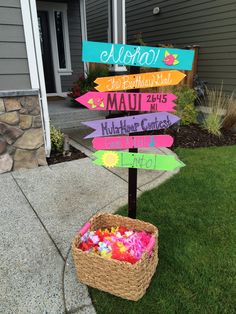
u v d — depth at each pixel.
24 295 1.58
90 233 1.71
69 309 1.49
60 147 3.82
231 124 4.96
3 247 1.97
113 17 4.76
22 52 3.00
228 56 5.22
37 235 2.10
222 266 1.76
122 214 2.32
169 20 6.41
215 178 3.01
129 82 1.56
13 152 3.20
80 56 6.80
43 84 3.29
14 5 2.82
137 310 1.48
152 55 1.51
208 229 2.13
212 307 1.49
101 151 1.74
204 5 5.44
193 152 3.87
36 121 3.21
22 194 2.71
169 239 2.01
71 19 6.36
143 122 1.65
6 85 3.03
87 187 2.85
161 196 2.62
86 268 1.54
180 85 5.18
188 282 1.65
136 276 1.42
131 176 1.80
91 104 1.61
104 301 1.53
